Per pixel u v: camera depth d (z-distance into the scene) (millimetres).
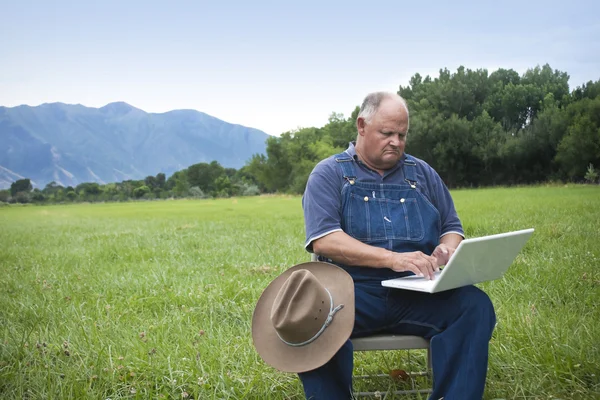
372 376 3369
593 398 2900
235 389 3307
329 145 93812
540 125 53469
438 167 61719
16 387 3387
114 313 5176
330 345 2592
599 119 46906
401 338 2805
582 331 3713
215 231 14375
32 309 5395
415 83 85125
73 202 128125
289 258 8094
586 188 30000
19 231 19234
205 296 5668
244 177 133750
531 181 55469
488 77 77312
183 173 137250
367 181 3152
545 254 6785
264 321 2814
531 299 4805
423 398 3041
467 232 10070
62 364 3674
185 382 3414
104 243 12219
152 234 14141
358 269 3014
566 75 77188
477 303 2680
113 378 3404
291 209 27453
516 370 3271
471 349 2602
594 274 5469
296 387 3346
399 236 3064
